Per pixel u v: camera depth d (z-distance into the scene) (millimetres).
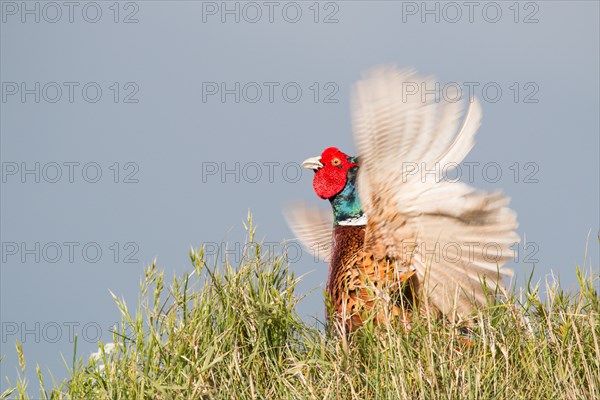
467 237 11805
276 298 11211
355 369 10109
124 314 10594
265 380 10664
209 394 10148
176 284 10891
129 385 10156
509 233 11688
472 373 9703
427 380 9539
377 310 11078
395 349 10016
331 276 12359
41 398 10062
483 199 11695
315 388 10203
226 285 11172
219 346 10750
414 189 12016
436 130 12203
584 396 9320
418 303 11742
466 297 11633
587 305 10664
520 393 9602
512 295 11062
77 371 10258
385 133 12344
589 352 10148
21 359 10039
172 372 10352
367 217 12242
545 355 9984
